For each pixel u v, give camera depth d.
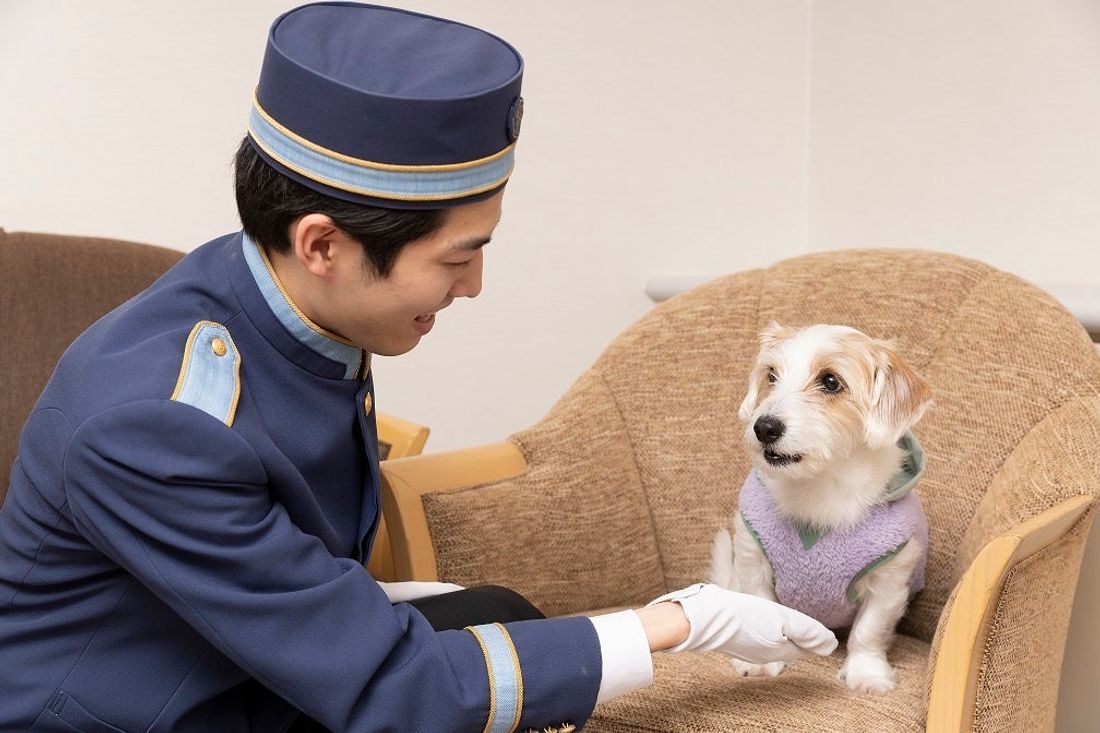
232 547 0.94
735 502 1.82
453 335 2.45
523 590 1.66
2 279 1.66
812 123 2.72
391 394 2.40
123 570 0.98
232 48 2.15
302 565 0.98
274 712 1.08
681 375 1.89
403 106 0.92
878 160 2.52
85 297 1.71
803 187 2.77
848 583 1.46
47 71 2.02
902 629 1.67
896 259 1.82
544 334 2.55
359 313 1.02
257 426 0.98
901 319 1.76
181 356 0.97
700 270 2.69
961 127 2.30
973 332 1.69
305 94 0.94
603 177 2.54
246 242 1.05
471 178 0.98
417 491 1.59
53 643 0.99
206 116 2.15
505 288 2.49
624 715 1.29
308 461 1.06
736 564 1.62
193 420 0.92
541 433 1.78
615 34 2.50
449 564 1.59
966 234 2.31
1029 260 2.17
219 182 2.18
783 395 1.49
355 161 0.94
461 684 1.02
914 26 2.39
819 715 1.27
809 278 1.87
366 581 1.03
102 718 0.99
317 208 0.96
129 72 2.08
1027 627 1.27
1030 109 2.14
